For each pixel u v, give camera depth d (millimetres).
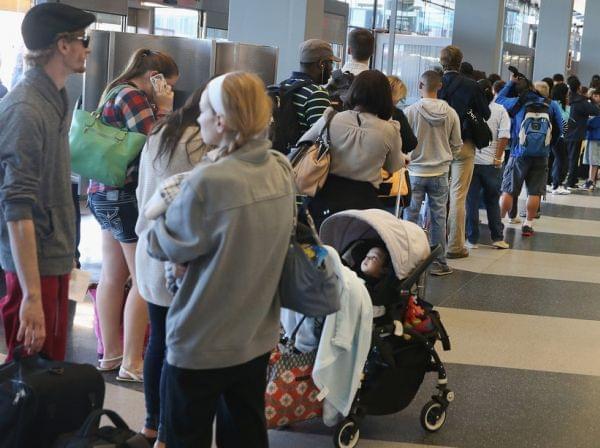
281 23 7883
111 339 4547
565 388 4812
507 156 12062
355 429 3773
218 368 2514
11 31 8297
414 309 3953
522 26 19516
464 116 7703
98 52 6242
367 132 4629
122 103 4145
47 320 2973
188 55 6195
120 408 4059
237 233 2430
